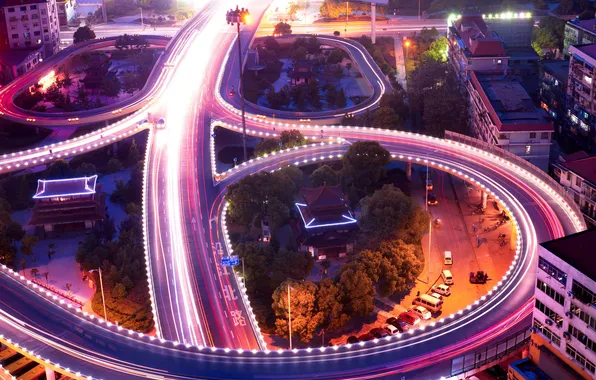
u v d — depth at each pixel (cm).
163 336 18925
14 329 18800
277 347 19788
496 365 17850
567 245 15838
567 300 15388
